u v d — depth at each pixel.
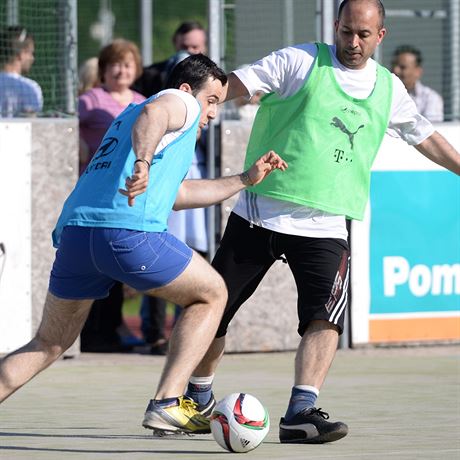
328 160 13.60
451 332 23.86
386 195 23.25
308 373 13.33
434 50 24.11
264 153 13.77
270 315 22.92
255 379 19.53
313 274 13.52
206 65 12.64
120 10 42.28
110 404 16.61
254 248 13.73
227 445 12.14
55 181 21.47
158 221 11.99
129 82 22.75
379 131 13.89
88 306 12.59
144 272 12.00
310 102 13.59
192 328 12.44
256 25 23.11
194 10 48.38
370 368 21.06
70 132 21.58
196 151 22.45
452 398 17.34
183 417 12.49
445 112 24.12
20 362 12.59
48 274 21.45
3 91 21.59
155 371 20.56
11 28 21.64
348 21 13.46
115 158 12.06
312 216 13.62
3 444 12.84
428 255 23.61
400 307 23.50
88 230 11.93
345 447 12.77
